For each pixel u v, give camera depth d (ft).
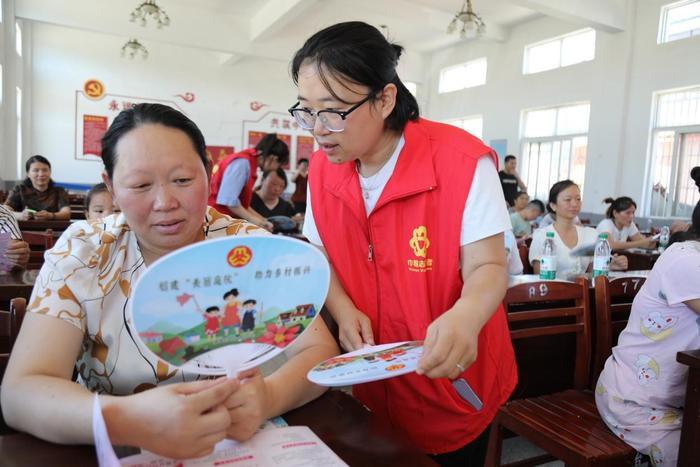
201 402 1.71
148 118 2.03
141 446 1.70
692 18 19.17
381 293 2.86
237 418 1.89
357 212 2.81
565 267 8.20
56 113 26.86
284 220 10.69
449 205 2.64
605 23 20.20
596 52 22.00
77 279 2.15
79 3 22.67
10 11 21.59
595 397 4.61
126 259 2.26
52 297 2.11
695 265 3.92
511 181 21.40
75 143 27.37
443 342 2.02
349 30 2.29
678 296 3.99
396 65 2.49
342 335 2.74
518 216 14.43
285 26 25.70
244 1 23.49
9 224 6.01
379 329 2.91
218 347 1.81
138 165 1.98
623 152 21.29
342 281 2.96
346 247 2.91
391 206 2.74
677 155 19.85
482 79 28.50
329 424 2.19
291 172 32.65
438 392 2.88
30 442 1.87
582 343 5.16
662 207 20.48
